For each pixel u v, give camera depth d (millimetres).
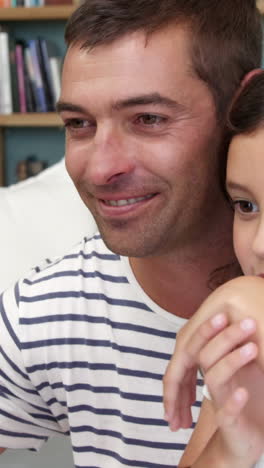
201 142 888
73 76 870
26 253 1485
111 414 1076
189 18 869
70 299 1094
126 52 838
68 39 889
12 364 1129
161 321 1028
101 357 1067
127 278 1053
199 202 912
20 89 2906
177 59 855
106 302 1067
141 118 861
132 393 1049
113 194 881
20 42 2939
